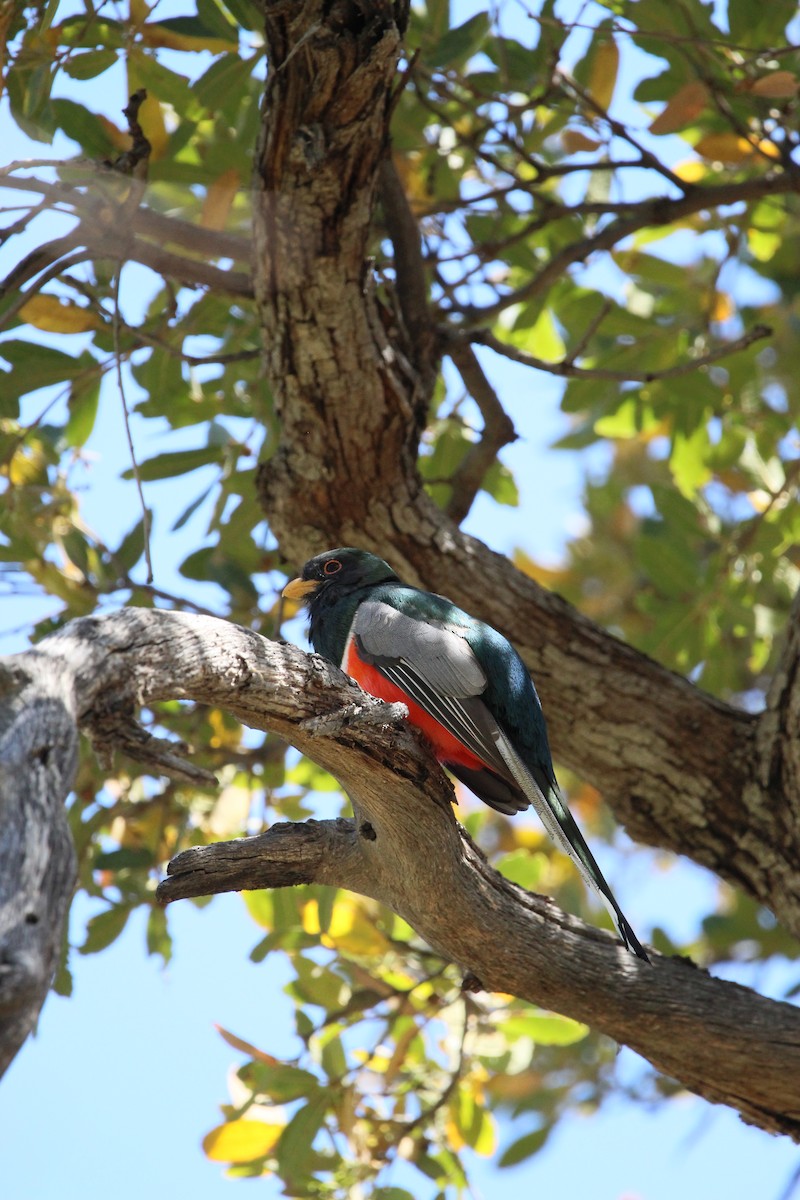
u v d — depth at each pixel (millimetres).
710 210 13383
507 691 9398
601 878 8859
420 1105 11219
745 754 10047
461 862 7945
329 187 8922
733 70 11844
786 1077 8141
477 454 11570
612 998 8234
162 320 10961
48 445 12312
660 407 13656
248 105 10656
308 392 9812
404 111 12000
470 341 10945
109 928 11766
